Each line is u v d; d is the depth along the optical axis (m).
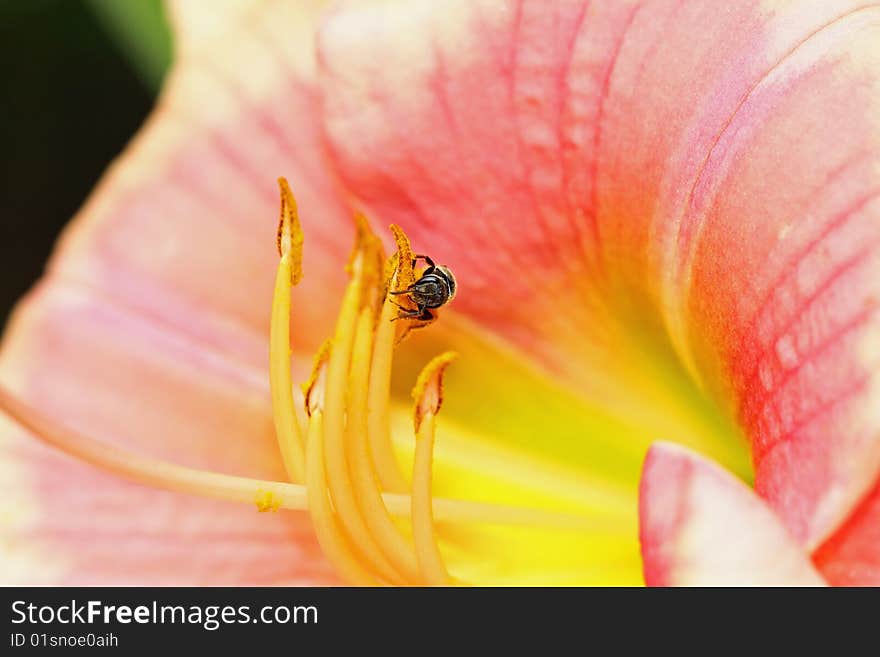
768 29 0.15
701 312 0.16
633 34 0.16
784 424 0.15
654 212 0.16
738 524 0.14
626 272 0.17
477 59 0.17
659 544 0.14
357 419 0.16
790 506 0.14
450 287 0.16
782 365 0.15
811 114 0.15
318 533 0.17
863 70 0.15
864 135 0.15
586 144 0.16
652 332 0.17
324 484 0.16
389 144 0.17
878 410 0.14
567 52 0.16
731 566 0.14
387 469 0.17
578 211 0.17
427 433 0.16
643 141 0.16
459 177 0.17
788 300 0.15
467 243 0.17
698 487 0.14
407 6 0.17
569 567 0.17
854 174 0.15
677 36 0.16
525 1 0.17
